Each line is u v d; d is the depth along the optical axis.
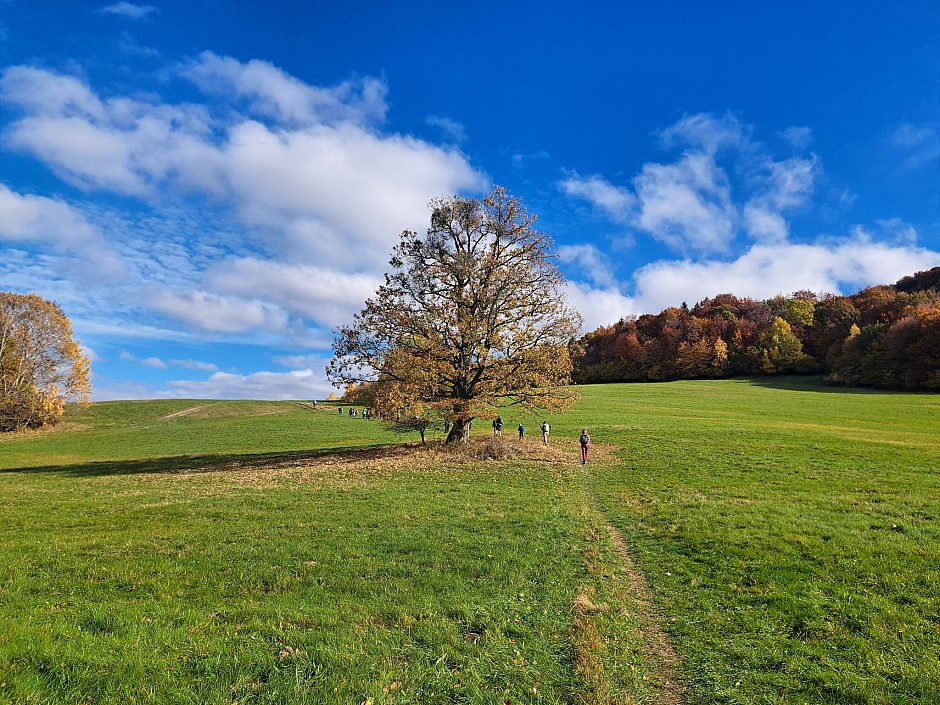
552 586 10.77
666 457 29.45
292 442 48.00
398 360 31.61
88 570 11.30
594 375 121.25
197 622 8.49
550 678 7.38
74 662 6.81
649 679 7.53
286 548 13.29
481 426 49.03
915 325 80.69
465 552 12.98
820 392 78.62
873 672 7.52
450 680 7.14
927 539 13.45
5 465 40.69
